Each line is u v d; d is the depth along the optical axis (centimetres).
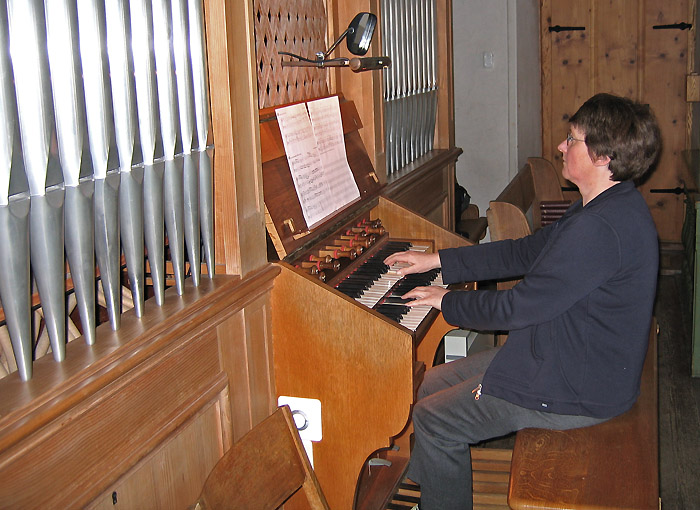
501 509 240
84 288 134
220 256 186
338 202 246
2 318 131
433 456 211
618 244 184
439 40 398
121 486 146
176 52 155
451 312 208
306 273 201
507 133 507
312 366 203
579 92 546
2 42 107
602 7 526
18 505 121
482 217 495
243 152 185
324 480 210
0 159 109
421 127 382
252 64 187
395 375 194
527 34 513
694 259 351
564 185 561
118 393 144
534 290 189
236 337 186
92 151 130
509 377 198
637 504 168
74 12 120
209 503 137
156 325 151
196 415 171
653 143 191
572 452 190
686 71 516
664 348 390
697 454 292
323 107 253
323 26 271
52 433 125
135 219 145
